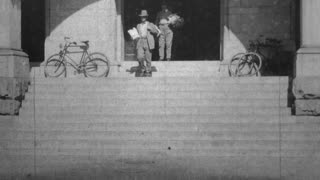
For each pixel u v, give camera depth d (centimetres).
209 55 2041
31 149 1327
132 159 1219
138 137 1356
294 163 1165
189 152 1291
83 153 1301
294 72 1481
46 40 1969
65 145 1333
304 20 1435
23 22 2042
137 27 1812
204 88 1546
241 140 1318
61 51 1941
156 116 1432
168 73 1917
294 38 1873
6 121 1449
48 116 1456
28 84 1584
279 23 1888
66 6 1964
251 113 1434
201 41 2045
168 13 1923
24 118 1457
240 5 1903
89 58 1941
